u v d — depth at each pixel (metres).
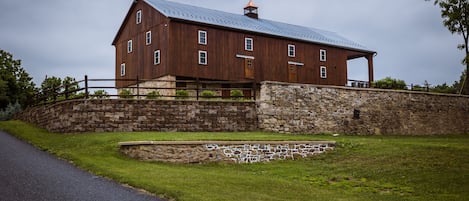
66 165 18.42
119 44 43.75
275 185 16.28
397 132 34.22
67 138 24.03
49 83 40.34
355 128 32.00
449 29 44.97
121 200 13.32
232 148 21.12
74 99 26.27
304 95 30.02
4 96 41.31
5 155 19.84
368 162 20.67
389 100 34.12
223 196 14.05
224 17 42.75
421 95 36.28
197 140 20.86
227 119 27.95
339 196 15.62
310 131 29.95
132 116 26.06
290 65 43.72
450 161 19.88
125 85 42.31
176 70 37.09
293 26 49.34
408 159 20.53
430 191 16.53
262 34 41.91
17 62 44.38
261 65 41.84
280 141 22.12
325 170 19.94
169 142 20.38
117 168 17.73
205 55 38.75
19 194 13.37
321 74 45.97
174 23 37.34
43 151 21.69
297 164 21.19
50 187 14.42
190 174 17.19
